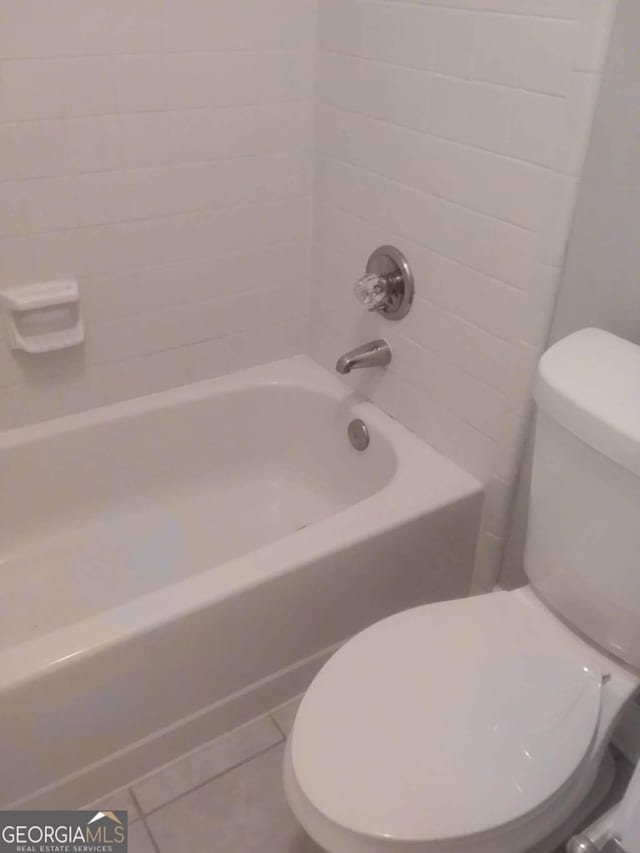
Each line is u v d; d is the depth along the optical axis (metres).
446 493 1.53
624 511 1.02
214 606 1.28
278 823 1.36
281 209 1.80
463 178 1.37
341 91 1.61
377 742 1.01
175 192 1.64
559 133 1.16
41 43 1.36
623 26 1.04
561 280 1.25
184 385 1.89
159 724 1.37
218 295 1.82
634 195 1.13
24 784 1.24
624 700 1.14
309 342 2.03
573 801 1.04
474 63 1.27
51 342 1.60
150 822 1.35
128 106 1.50
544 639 1.19
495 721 1.05
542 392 1.11
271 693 1.52
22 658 1.15
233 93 1.61
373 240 1.66
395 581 1.55
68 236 1.55
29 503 1.74
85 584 1.72
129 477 1.86
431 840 0.92
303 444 2.00
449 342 1.53
